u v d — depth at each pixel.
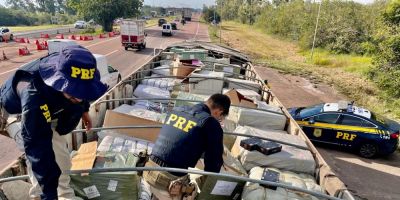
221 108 3.37
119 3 53.25
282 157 4.35
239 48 38.31
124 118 5.25
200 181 3.60
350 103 11.84
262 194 3.50
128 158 3.90
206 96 7.23
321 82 21.81
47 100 2.23
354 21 35.06
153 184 3.37
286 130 6.48
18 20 82.69
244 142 4.50
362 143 10.91
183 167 3.25
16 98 2.35
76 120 2.60
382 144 10.72
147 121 5.22
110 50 29.09
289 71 24.95
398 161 11.02
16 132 2.82
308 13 47.66
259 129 5.51
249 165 4.38
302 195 3.64
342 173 9.80
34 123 2.16
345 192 3.64
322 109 11.64
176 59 11.89
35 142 2.19
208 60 12.48
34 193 2.68
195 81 8.27
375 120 11.05
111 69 14.26
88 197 3.31
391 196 8.69
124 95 8.07
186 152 3.20
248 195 3.52
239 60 14.15
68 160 2.84
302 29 44.41
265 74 23.36
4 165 7.32
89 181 3.29
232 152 4.91
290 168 4.40
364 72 23.33
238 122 6.04
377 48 21.58
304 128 11.45
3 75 16.42
